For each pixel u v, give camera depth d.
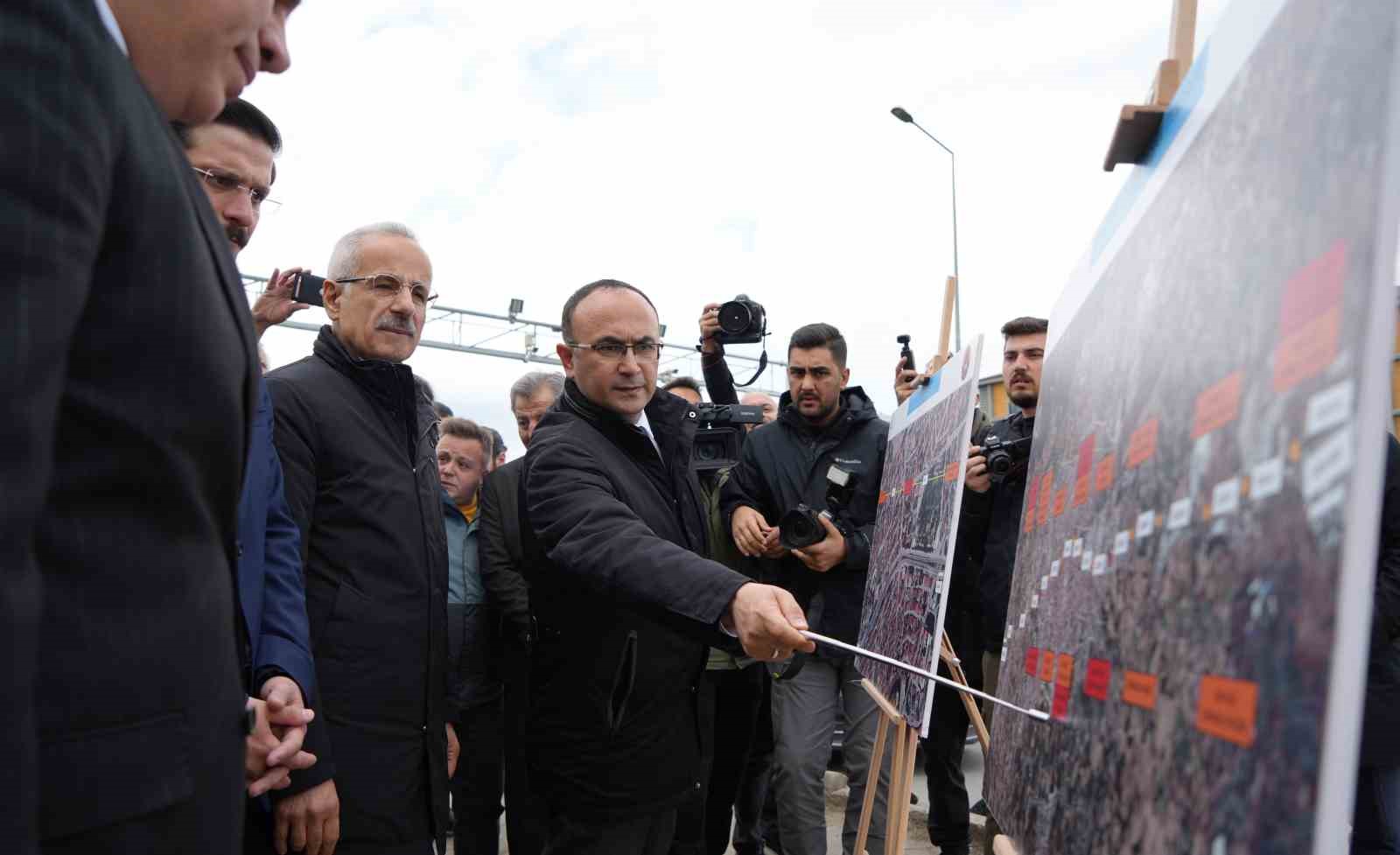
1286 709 0.53
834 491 3.32
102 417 0.66
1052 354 1.51
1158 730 0.74
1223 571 0.65
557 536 2.02
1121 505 0.93
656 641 2.15
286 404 1.95
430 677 2.02
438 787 2.03
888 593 2.52
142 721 0.70
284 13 1.00
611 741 2.14
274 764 1.52
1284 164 0.64
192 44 0.85
